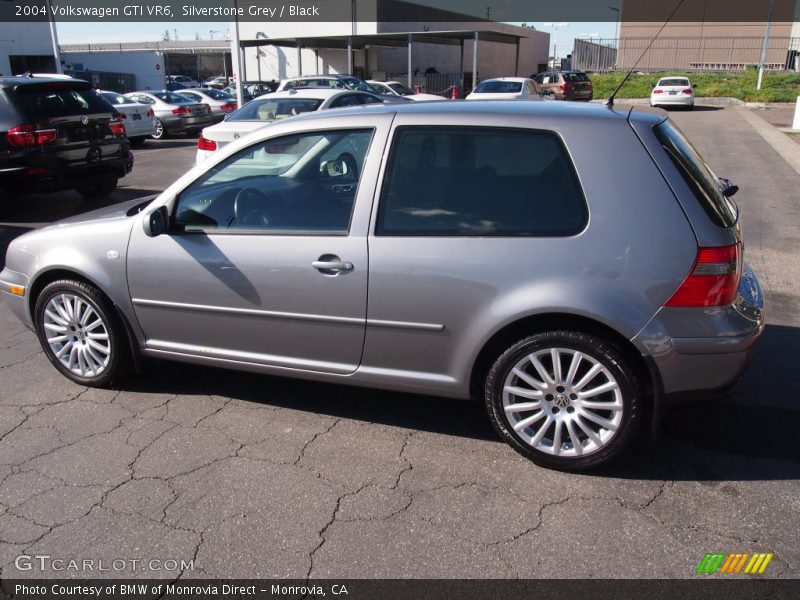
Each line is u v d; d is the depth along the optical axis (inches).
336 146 138.9
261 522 111.5
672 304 113.3
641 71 1521.9
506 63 1913.1
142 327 150.5
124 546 106.3
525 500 116.8
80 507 115.6
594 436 121.2
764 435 136.6
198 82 1968.5
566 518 111.8
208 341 145.3
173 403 152.6
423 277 123.0
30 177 329.4
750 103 1075.3
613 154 117.9
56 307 157.6
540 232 118.6
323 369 136.8
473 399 131.6
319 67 1541.6
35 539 108.0
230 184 143.7
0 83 327.0
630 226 114.9
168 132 772.0
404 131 128.3
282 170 145.7
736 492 118.1
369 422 144.1
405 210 126.0
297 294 132.5
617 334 117.3
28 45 1317.7
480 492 119.3
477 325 121.6
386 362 131.6
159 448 133.7
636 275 114.0
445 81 1514.5
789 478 122.2
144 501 117.1
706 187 123.0
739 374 118.0
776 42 1451.8
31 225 338.0
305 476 124.3
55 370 170.2
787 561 101.5
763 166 479.2
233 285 137.3
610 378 118.0
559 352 120.0
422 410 149.3
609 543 105.7
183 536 108.4
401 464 128.3
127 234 146.1
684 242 113.3
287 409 149.8
